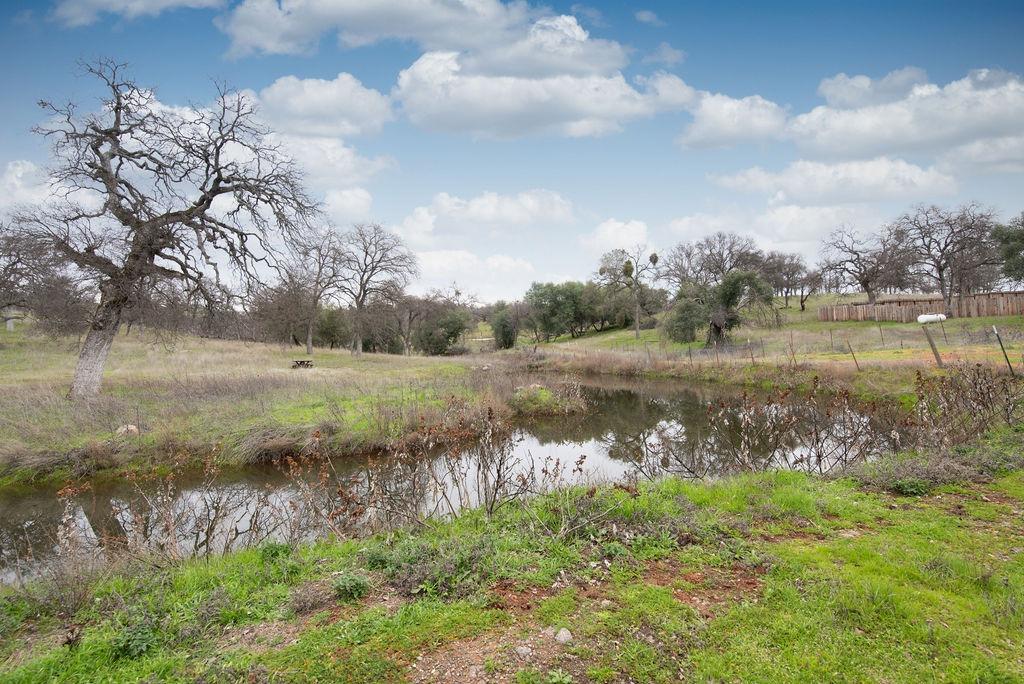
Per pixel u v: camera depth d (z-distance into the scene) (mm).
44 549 9047
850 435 11977
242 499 11102
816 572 4840
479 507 7402
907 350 26422
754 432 13273
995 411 10555
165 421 14953
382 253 39625
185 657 3801
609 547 5375
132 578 5441
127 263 18047
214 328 20391
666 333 43094
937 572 4723
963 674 3453
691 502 6793
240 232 20359
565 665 3643
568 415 20828
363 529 7195
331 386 20656
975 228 44781
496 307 72312
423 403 17906
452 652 3811
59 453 12898
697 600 4461
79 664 3732
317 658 3750
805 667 3566
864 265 54812
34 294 17562
